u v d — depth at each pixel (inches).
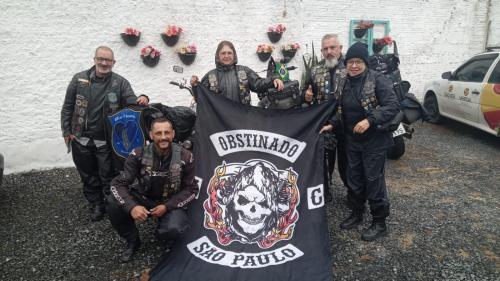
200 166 126.9
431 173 199.6
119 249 129.9
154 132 109.2
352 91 126.5
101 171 147.3
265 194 126.1
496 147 242.5
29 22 196.1
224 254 113.3
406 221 146.6
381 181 129.3
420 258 121.5
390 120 119.7
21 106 202.7
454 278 111.1
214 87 143.8
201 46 244.7
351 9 313.7
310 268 107.7
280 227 121.5
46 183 193.0
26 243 134.4
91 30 211.2
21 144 206.5
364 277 112.3
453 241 131.3
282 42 269.3
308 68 275.0
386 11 328.5
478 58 258.7
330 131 138.6
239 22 251.9
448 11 354.3
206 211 122.4
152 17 226.7
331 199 166.7
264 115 132.7
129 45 223.1
